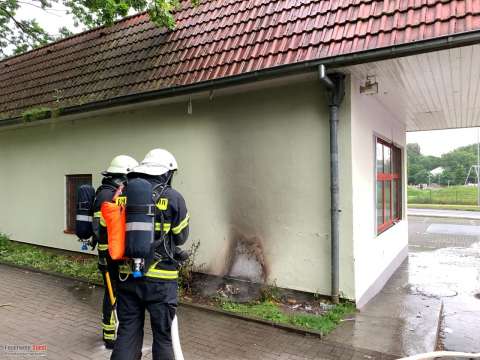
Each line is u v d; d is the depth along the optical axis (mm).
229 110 6012
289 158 5500
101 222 3164
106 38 8508
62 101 7664
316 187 5293
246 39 5797
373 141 6203
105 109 7043
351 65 4582
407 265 8133
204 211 6277
